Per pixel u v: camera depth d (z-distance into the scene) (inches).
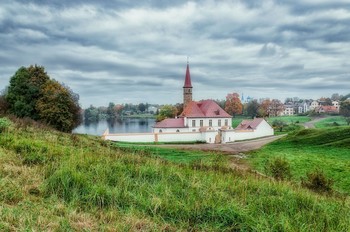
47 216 289.4
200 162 762.8
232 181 522.9
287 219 335.3
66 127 2326.5
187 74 4717.0
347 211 437.1
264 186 506.6
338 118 7426.2
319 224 348.5
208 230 308.3
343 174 1221.7
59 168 433.4
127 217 311.0
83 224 287.1
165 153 1689.2
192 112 3747.5
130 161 571.8
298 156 1667.1
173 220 324.8
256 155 1766.7
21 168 431.2
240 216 330.0
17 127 843.4
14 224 264.1
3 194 323.6
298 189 573.3
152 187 401.1
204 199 373.7
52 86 2395.4
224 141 3270.2
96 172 430.6
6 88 2561.5
